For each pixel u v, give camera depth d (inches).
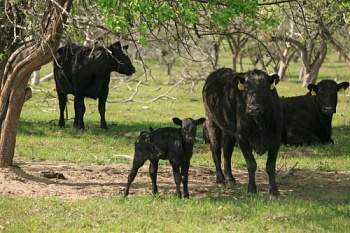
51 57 839.7
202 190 844.6
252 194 812.0
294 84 2696.9
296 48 2365.9
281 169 1002.7
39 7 847.7
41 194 800.3
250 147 828.0
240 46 2335.1
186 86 2561.5
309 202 776.3
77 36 883.4
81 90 1403.8
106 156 1109.7
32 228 656.4
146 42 784.9
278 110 816.9
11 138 875.4
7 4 837.8
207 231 647.8
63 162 1053.8
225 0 809.5
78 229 657.6
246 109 795.4
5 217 694.5
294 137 1246.9
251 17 815.1
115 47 1398.9
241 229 660.7
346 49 1745.8
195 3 847.7
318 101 1230.9
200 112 1829.5
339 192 850.8
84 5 882.1
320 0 1186.0
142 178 924.0
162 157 767.7
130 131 1409.9
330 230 661.3
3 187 815.7
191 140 745.6
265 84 793.6
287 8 1316.4
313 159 1099.3
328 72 3750.0
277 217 706.8
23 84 864.9
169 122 1581.0
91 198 783.7
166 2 808.3
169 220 689.6
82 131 1379.2
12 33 1122.7
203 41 1993.1
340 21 1381.6
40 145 1206.3
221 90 871.7
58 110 1820.9
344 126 1510.8
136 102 2065.7
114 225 666.8
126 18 810.8
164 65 3814.0
